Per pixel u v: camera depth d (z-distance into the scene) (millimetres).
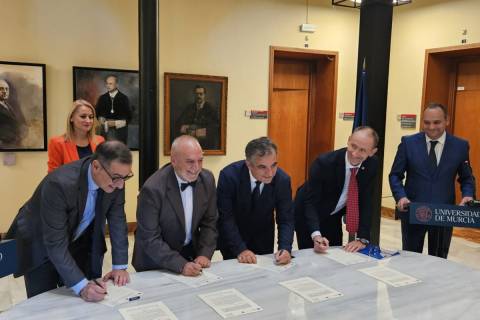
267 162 1990
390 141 6035
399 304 1680
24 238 1898
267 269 2020
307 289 1797
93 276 1972
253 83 5352
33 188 4410
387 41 3254
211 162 5203
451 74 5625
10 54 4219
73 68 4430
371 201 2508
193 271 1904
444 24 5285
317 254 2260
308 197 2543
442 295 1774
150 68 3373
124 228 1962
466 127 5480
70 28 4430
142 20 3334
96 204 1854
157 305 1613
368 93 3273
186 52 4945
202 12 4984
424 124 2842
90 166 1774
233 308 1603
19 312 1540
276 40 5430
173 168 2043
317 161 2502
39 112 4344
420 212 2523
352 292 1782
